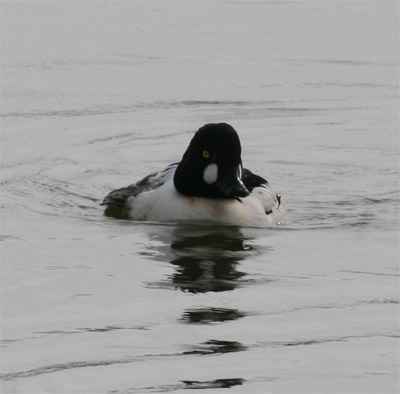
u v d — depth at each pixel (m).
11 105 20.41
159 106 20.77
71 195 15.00
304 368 8.24
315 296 10.12
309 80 23.11
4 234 12.52
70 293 10.10
